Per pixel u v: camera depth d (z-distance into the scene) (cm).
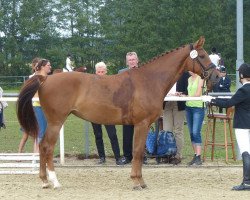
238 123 816
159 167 1018
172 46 4400
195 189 819
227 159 1066
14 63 4706
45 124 1030
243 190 805
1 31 4900
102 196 769
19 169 998
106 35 4669
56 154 1207
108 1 4897
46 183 833
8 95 1138
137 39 4519
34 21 4875
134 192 800
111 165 1044
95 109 823
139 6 4547
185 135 1526
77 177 931
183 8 4453
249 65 820
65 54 4688
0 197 766
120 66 4622
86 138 1146
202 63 862
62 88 816
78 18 4772
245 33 4881
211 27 4503
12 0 4944
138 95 827
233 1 4747
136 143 829
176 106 1046
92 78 832
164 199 743
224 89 1669
